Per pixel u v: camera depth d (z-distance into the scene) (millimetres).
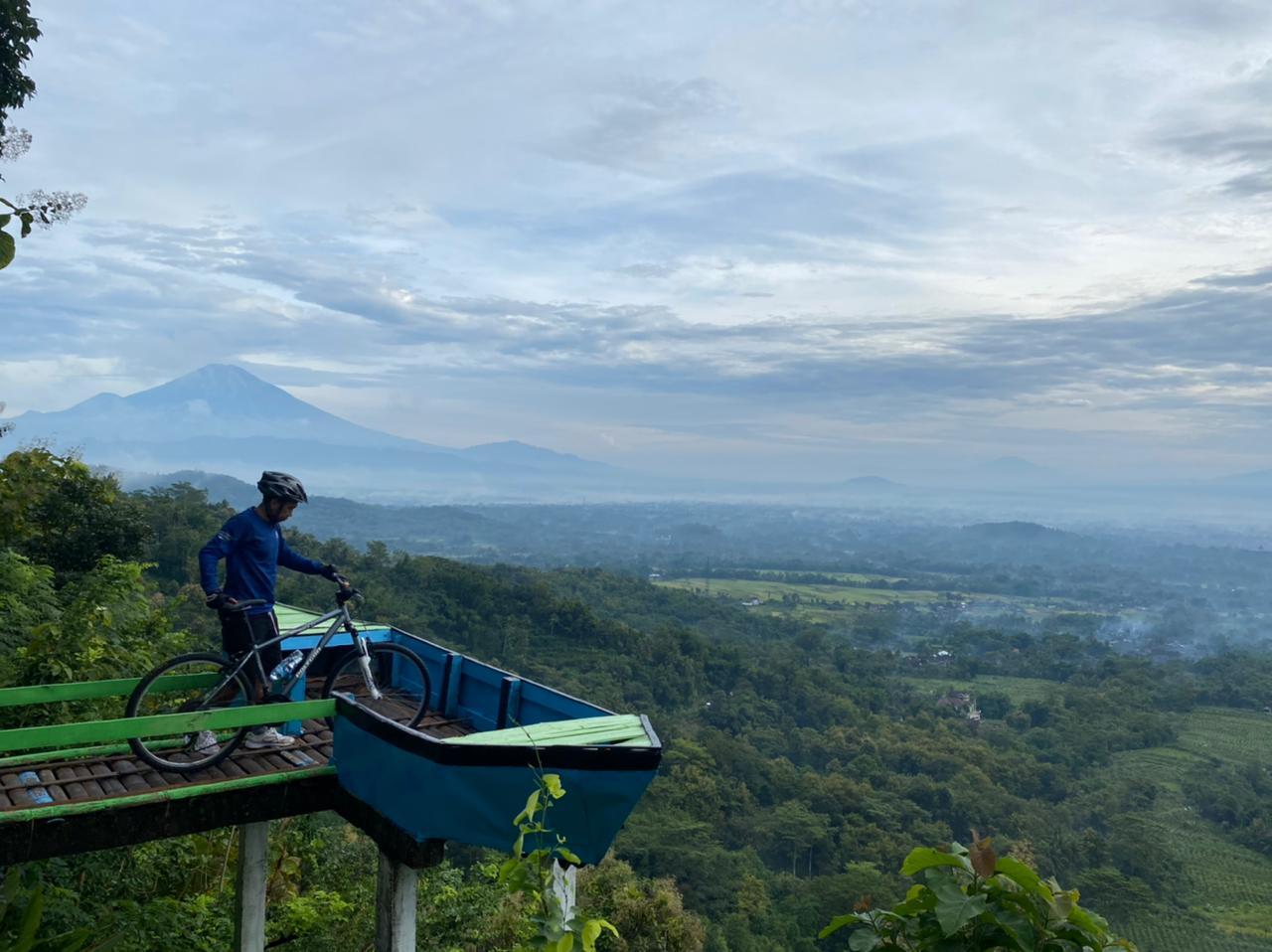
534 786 3988
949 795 65938
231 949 7621
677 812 56688
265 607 5020
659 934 18344
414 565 86125
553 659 81750
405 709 5898
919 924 2516
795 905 45719
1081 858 59938
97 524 15055
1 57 9508
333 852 11492
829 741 78375
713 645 99312
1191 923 53000
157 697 7801
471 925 11977
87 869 7230
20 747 3887
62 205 6191
